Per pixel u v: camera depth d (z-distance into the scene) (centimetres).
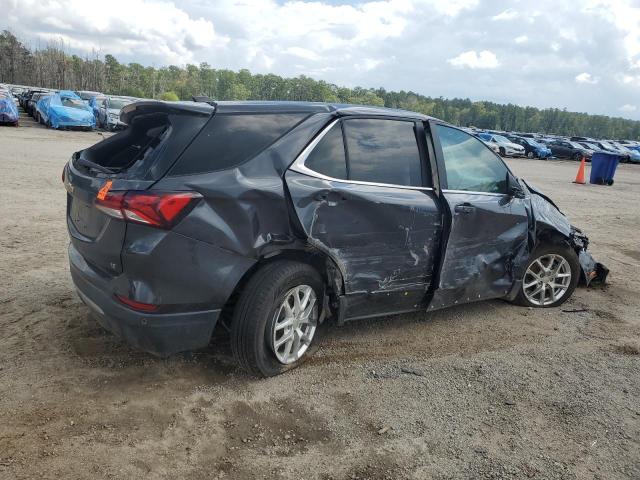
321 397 348
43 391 331
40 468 264
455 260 439
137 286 312
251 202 331
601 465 296
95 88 12044
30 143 1778
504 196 480
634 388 383
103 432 297
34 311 444
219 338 414
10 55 11531
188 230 312
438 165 430
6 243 632
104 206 311
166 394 338
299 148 360
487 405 350
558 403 357
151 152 326
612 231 982
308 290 371
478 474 284
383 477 278
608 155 1948
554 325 496
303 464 284
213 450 289
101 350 386
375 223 387
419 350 426
